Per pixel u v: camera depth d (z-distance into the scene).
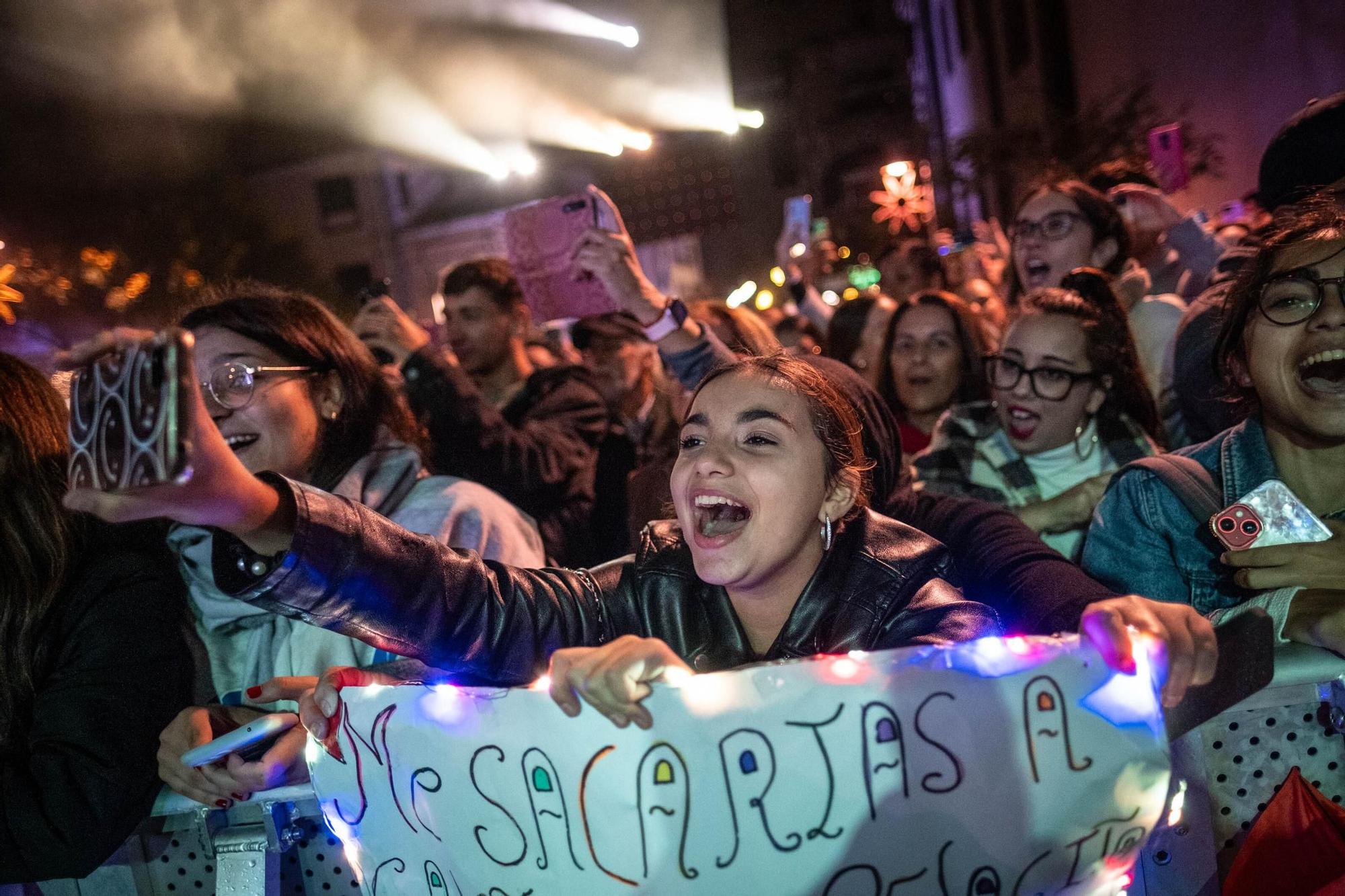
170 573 1.94
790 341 5.51
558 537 3.48
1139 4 9.00
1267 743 1.55
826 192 24.97
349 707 1.42
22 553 1.77
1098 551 2.03
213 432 1.18
